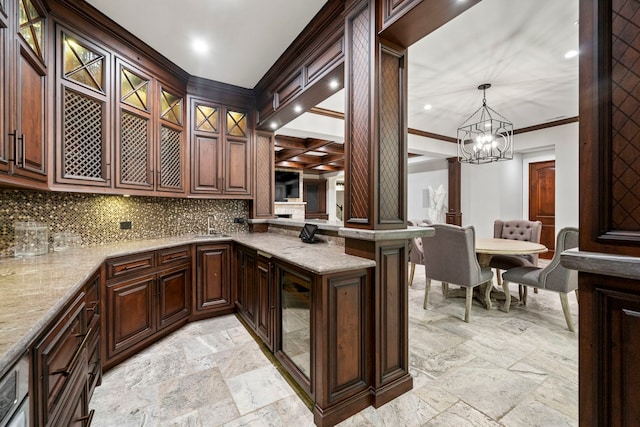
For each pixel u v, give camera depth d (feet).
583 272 2.93
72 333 3.83
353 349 5.23
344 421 5.02
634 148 2.59
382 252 5.41
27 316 2.83
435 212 22.49
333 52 6.66
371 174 5.32
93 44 6.94
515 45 8.50
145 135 8.35
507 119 15.64
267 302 7.06
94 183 6.95
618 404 2.72
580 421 2.98
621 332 2.69
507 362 6.84
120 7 6.58
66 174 6.41
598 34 2.74
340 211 36.83
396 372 5.68
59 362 3.29
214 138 10.57
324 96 8.20
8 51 4.50
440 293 12.30
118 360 6.76
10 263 5.52
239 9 6.68
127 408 5.31
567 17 7.25
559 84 11.10
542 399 5.53
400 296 5.72
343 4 6.20
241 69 9.45
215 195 10.56
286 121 10.59
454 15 4.78
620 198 2.67
